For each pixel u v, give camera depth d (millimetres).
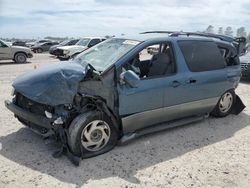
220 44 6059
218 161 4332
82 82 4121
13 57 18312
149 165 4121
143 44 4773
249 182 3779
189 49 5320
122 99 4375
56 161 4105
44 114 4199
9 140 4754
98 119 4242
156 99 4758
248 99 8398
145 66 4938
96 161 4160
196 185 3666
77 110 4148
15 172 3785
